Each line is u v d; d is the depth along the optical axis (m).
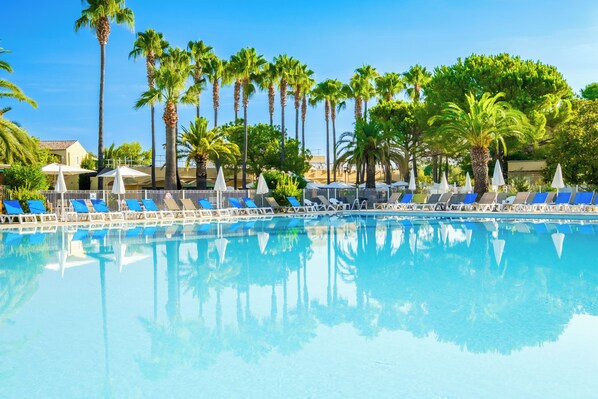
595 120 26.55
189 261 9.29
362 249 10.91
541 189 28.88
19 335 4.62
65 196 22.80
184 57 34.31
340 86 44.44
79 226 18.22
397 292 6.42
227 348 4.26
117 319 5.17
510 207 23.67
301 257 9.78
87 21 30.00
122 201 23.16
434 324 4.94
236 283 7.13
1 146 23.31
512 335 4.56
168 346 4.32
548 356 3.99
